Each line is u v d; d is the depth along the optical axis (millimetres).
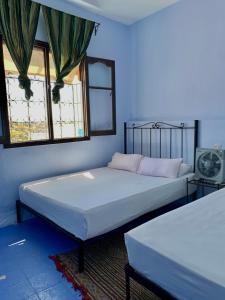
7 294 1678
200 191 3104
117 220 2131
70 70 3068
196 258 1186
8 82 2885
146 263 1343
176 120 3375
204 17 2949
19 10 2619
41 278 1843
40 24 2928
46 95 3100
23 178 2957
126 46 3887
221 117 2918
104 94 3742
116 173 3246
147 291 1661
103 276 1851
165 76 3455
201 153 2826
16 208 2879
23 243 2389
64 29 3000
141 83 3811
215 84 2936
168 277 1227
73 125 3535
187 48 3158
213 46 2908
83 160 3529
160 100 3562
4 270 1949
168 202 2684
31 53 2729
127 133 4023
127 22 3764
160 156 3580
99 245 2324
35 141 3006
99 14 3482
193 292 1112
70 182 2811
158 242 1343
